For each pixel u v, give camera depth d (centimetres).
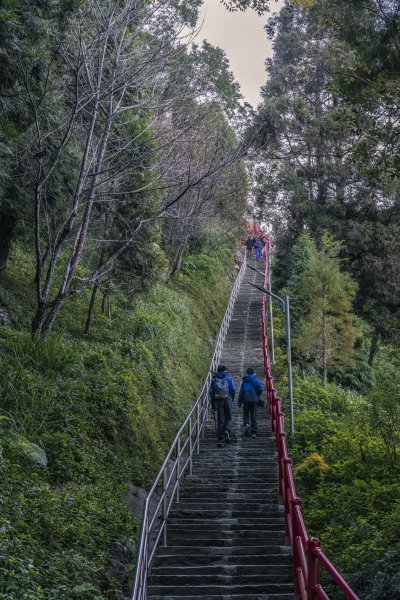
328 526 1123
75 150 1463
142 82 1423
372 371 2930
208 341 2780
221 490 1294
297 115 3281
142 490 1305
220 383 1623
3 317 1526
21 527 844
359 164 1258
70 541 908
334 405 2194
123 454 1362
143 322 2072
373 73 1246
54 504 948
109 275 1838
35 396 1194
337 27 1298
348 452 1520
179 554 998
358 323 3069
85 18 1412
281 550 988
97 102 1320
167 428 1711
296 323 2825
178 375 2122
